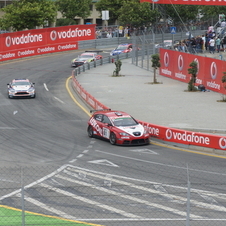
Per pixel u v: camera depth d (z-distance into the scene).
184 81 85.75
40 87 84.19
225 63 71.00
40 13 139.00
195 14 139.75
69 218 23.08
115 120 45.47
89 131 48.31
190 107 62.19
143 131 44.34
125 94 74.31
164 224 22.25
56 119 58.44
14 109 65.12
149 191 27.70
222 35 98.88
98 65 111.94
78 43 134.62
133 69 105.12
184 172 32.94
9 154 40.25
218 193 27.22
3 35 111.94
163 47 96.62
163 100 68.25
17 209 24.55
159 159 37.75
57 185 29.41
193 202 25.50
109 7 165.50
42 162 37.03
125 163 34.34
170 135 44.38
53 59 118.56
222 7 137.25
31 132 50.53
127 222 22.48
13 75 96.38
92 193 27.38
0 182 30.28
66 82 89.69
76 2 166.00
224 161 36.97
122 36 144.62
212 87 75.19
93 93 75.75
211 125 50.28
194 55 80.38
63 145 44.00
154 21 140.25
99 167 34.84
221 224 22.27
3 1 169.75
